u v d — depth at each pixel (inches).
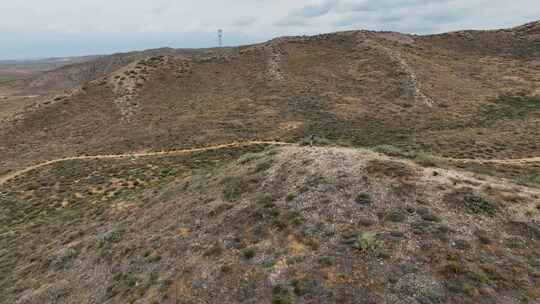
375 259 533.0
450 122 2233.0
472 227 572.1
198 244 695.1
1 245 1093.1
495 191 655.8
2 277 891.4
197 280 592.7
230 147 1955.0
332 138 1967.3
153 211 962.1
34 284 807.7
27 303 730.8
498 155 1590.8
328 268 534.6
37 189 1568.7
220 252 643.5
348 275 516.1
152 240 783.1
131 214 1032.2
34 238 1091.9
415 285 480.7
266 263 578.2
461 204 624.1
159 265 682.8
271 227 665.6
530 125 2016.5
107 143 2160.4
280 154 946.7
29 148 2166.6
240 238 665.6
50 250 962.1
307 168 820.6
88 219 1131.9
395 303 460.4
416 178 710.5
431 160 808.3
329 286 505.4
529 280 470.3
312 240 601.0
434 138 1897.1
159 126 2397.9
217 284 571.2
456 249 530.9
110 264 775.1
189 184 1043.3
